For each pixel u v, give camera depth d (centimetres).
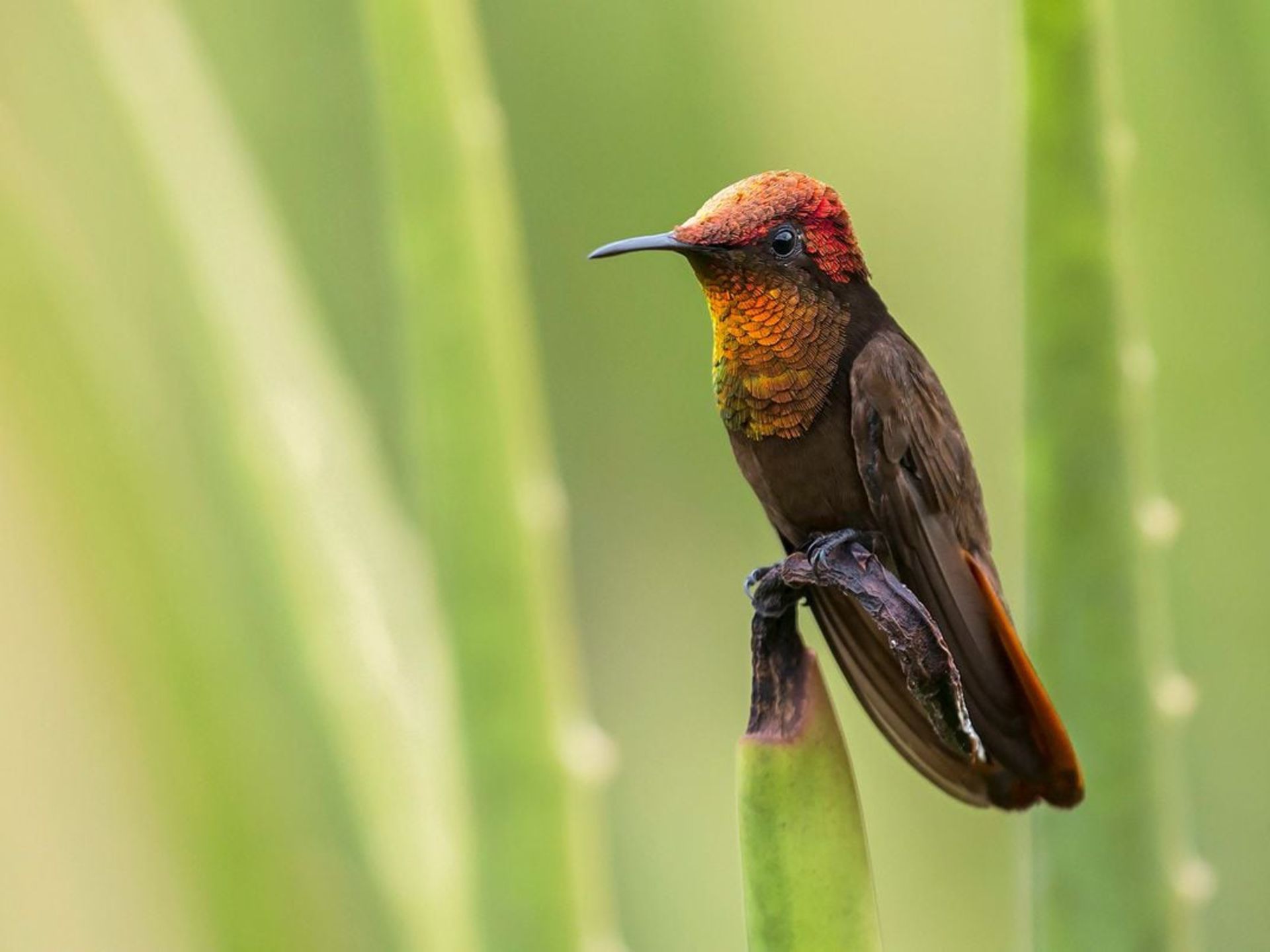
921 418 273
